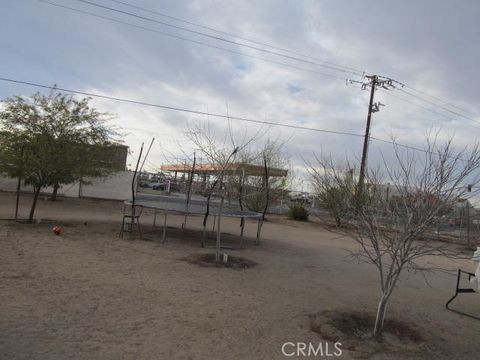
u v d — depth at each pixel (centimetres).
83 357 416
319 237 1859
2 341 433
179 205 1406
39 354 413
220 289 734
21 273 710
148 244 1135
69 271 755
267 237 1659
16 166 1262
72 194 2570
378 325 565
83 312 546
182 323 544
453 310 780
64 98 1446
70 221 1453
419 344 560
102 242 1095
